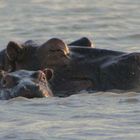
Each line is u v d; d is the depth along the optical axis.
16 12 95.69
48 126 36.56
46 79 43.84
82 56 44.81
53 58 44.62
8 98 42.78
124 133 34.91
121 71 43.38
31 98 42.53
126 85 43.16
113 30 78.81
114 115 38.56
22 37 73.75
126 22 85.25
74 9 98.06
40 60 44.78
